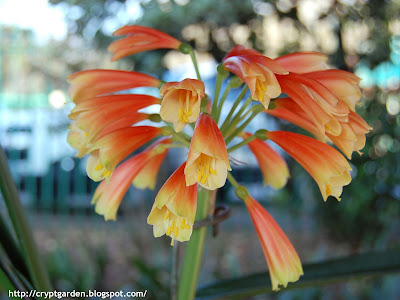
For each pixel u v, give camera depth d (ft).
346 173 0.54
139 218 2.79
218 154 0.46
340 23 2.76
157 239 2.37
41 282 0.55
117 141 0.52
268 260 0.57
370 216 2.66
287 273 0.56
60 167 3.72
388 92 2.60
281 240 0.57
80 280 1.62
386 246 1.99
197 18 2.97
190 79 0.48
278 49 3.07
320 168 0.52
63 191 3.72
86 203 3.72
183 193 0.49
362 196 2.63
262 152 0.69
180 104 0.51
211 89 3.34
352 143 0.51
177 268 0.61
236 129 0.59
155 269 1.53
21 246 0.53
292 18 2.99
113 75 0.60
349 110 0.51
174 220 0.51
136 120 0.58
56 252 1.74
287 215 3.35
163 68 3.30
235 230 3.46
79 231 3.30
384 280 1.52
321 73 0.54
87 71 0.59
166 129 0.57
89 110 0.53
